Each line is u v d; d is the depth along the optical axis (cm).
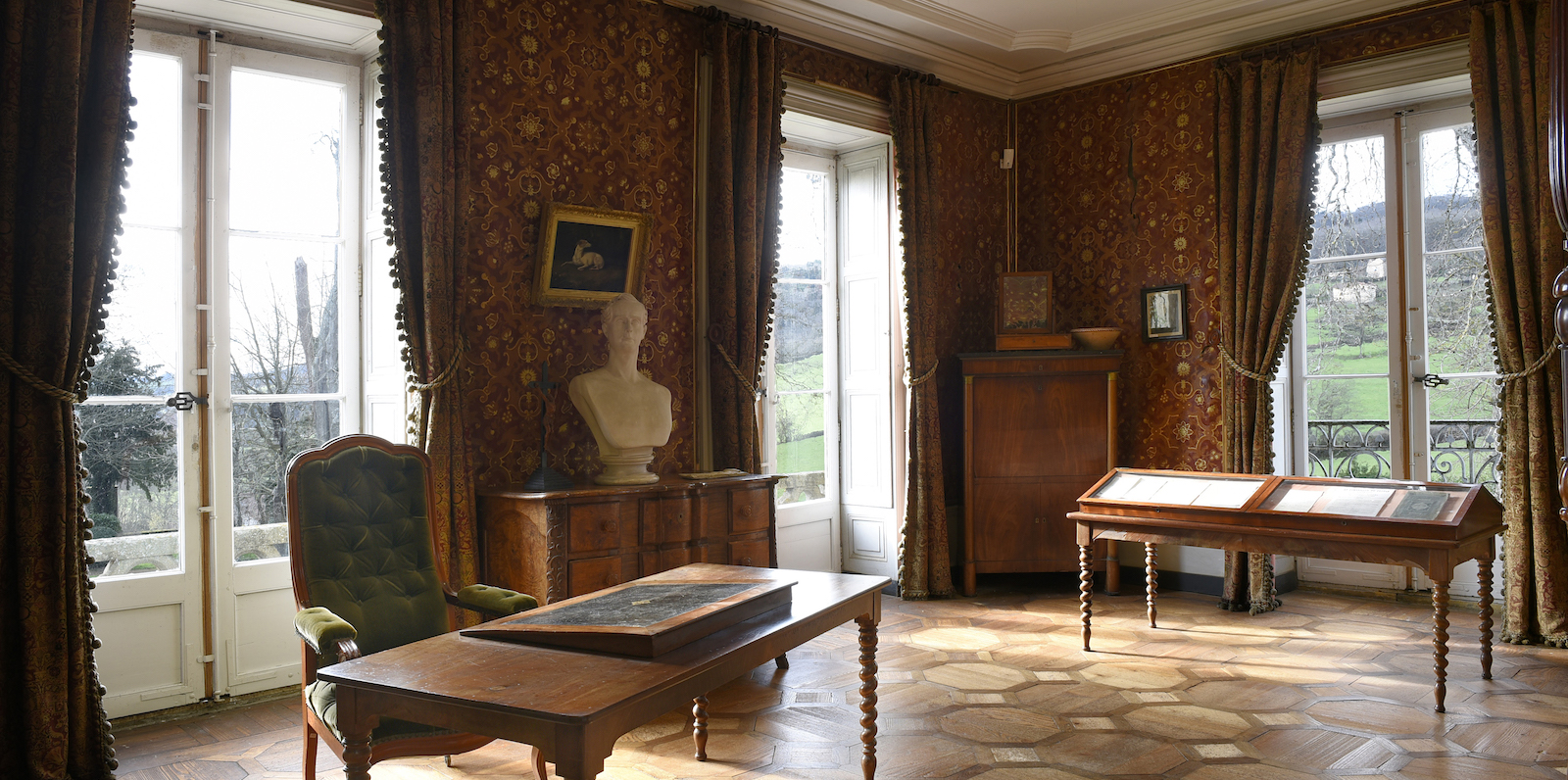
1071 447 577
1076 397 576
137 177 373
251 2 371
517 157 425
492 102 415
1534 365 439
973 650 457
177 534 380
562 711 178
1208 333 569
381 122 377
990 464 580
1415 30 495
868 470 611
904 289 572
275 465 411
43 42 294
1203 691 388
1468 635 468
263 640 399
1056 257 637
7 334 289
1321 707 366
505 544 390
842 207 624
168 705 372
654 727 355
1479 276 515
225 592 389
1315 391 571
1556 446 437
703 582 274
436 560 310
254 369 405
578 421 449
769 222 500
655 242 477
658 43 478
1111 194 610
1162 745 329
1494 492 511
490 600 292
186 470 380
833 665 434
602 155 455
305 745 271
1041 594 585
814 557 609
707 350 494
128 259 370
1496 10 450
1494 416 512
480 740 259
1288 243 525
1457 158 521
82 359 306
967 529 581
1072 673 416
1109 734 341
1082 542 456
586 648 220
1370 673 407
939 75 601
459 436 387
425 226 378
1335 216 564
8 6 287
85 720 305
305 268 421
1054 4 529
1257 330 534
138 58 374
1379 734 336
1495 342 455
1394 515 373
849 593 277
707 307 494
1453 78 489
